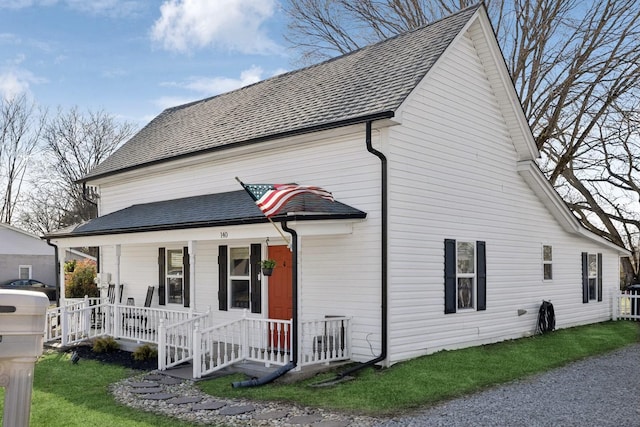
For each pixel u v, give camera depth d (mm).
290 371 10055
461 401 8508
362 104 11328
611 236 28016
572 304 17625
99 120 47875
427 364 10828
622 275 29531
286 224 10062
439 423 7426
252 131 13156
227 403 8695
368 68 13516
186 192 15359
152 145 17312
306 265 12125
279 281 12781
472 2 25203
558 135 24594
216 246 14312
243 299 13641
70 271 25734
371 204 11148
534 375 10344
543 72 24359
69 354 13281
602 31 23125
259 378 9906
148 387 9906
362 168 11320
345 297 11422
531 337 14969
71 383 10367
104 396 9375
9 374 3854
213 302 14320
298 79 15914
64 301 16125
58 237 15992
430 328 11875
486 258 13797
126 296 17328
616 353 12945
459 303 12914
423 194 11836
